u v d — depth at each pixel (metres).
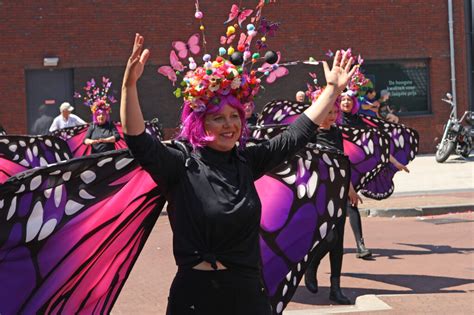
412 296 7.58
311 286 8.09
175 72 4.18
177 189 3.86
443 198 14.79
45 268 4.42
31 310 4.44
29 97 23.39
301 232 5.40
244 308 3.82
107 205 4.43
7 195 4.19
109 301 4.66
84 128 12.79
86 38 23.45
